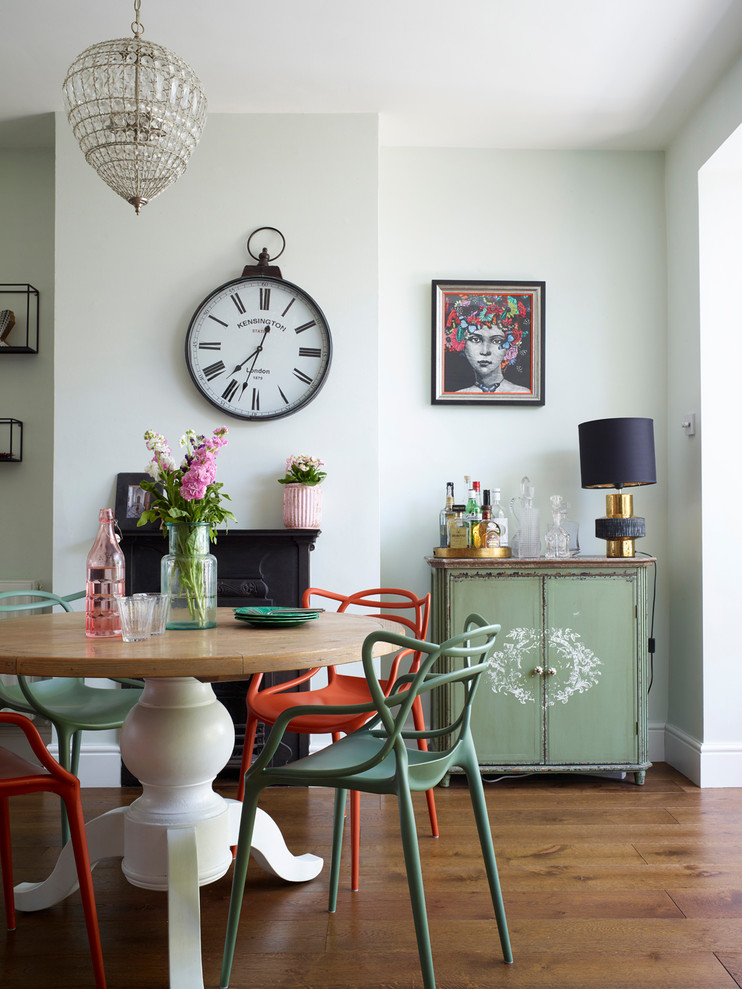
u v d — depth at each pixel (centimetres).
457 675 176
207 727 209
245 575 332
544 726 333
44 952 196
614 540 346
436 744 335
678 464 371
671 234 381
